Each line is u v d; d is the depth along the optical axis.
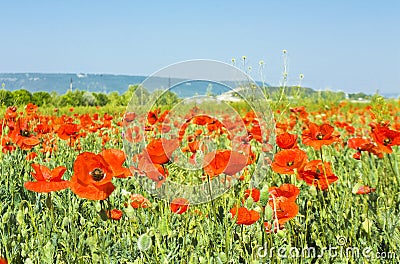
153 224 3.27
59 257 2.94
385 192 4.76
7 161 5.23
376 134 3.76
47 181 2.59
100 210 2.59
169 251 2.87
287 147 3.60
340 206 3.72
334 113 14.37
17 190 4.39
